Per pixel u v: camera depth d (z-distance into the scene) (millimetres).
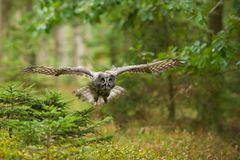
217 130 22625
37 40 33688
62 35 50062
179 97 23141
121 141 17609
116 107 22594
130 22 23516
